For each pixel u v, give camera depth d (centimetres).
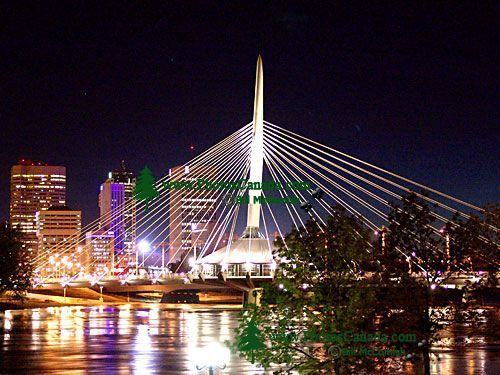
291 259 4250
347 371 4069
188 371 6956
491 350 7881
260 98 17012
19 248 14762
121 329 11900
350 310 4041
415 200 4741
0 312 17150
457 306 4562
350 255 4200
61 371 7031
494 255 4766
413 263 4631
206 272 17938
